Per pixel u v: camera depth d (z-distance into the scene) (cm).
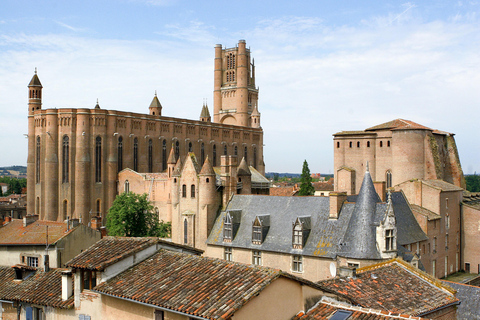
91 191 13175
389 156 11850
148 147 14712
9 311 4059
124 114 13950
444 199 8969
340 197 6756
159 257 3450
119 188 13575
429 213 8456
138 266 3372
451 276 9025
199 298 2680
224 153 17888
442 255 8744
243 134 18862
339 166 12462
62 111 13088
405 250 6581
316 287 2975
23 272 4450
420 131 11200
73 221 5941
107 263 3222
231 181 8400
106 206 13438
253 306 2600
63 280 3569
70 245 5612
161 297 2809
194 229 8362
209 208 8188
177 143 15800
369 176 6391
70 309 3412
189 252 3975
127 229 9488
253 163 19512
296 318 2834
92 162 13212
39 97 13950
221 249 7694
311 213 7012
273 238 7106
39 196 13438
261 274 2797
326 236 6581
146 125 14625
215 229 8038
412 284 3762
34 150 13675
